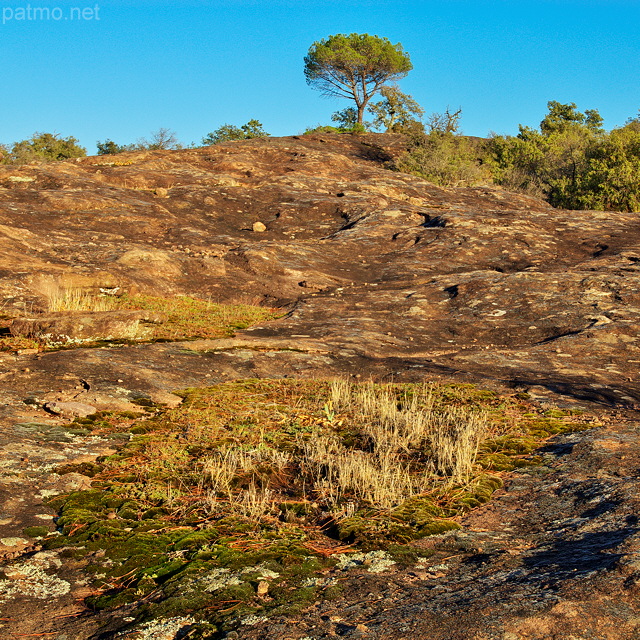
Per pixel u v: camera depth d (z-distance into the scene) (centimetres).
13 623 329
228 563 384
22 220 1859
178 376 870
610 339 1127
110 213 2038
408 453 627
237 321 1284
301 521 462
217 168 3103
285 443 643
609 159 3325
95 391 760
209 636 300
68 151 4456
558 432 696
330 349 1066
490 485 535
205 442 636
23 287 1269
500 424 719
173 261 1650
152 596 350
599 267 1639
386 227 2202
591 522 426
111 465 561
